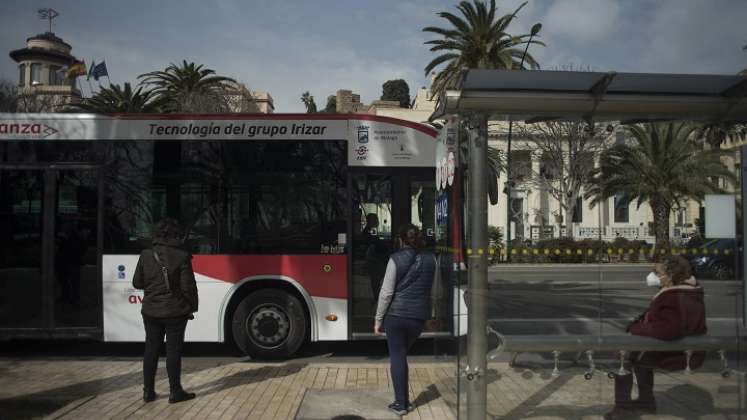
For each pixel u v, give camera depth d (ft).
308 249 26.27
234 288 26.02
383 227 26.55
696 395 17.74
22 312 25.96
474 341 16.39
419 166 26.81
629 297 18.35
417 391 20.36
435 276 19.20
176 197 26.32
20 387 20.93
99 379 22.08
